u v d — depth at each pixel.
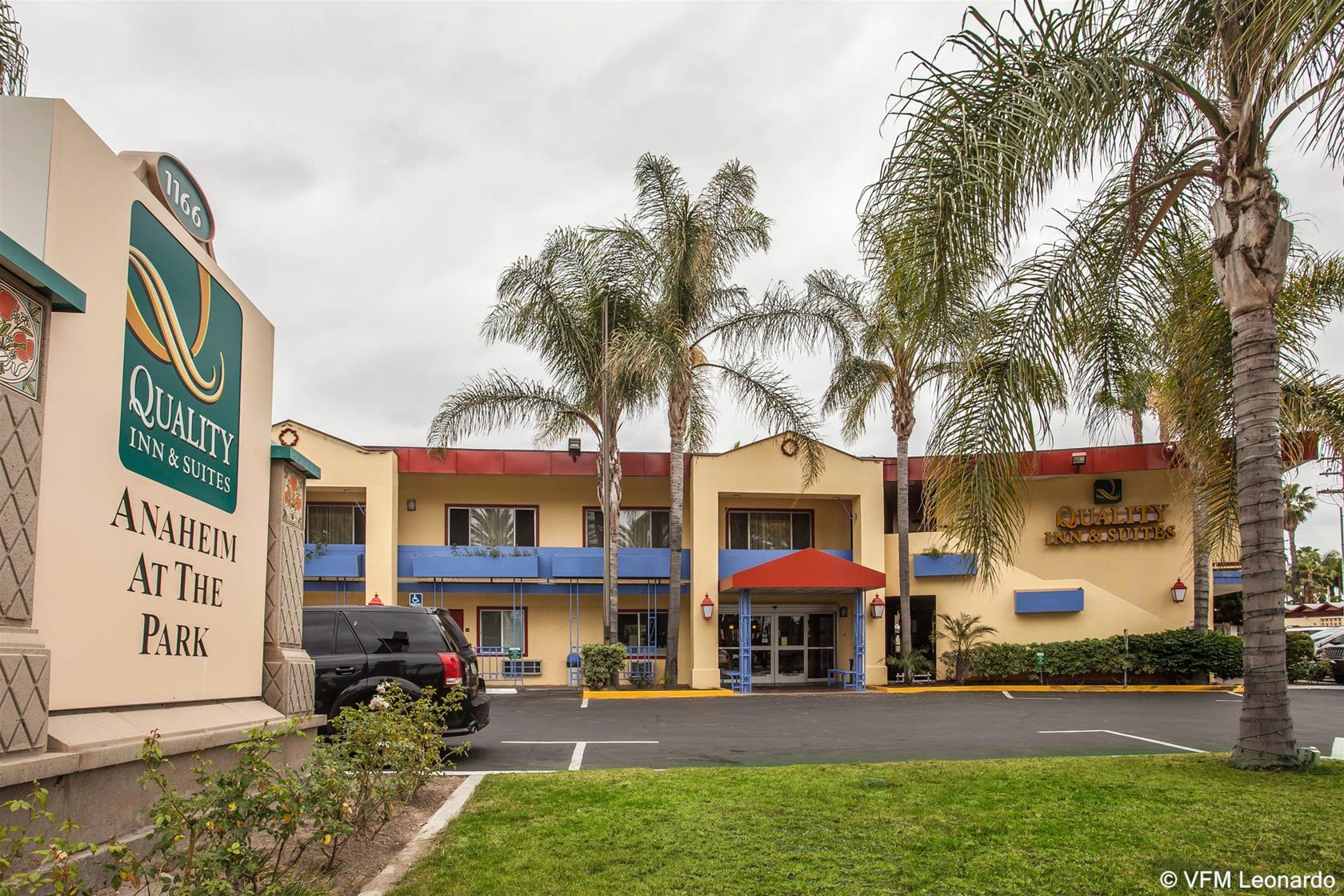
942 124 7.75
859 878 5.52
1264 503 8.72
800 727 14.16
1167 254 10.29
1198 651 23.52
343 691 10.49
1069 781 8.04
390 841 6.64
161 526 6.13
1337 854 5.75
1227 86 8.80
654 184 23.00
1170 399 11.61
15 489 4.38
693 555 25.00
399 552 25.52
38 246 4.85
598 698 20.83
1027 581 24.92
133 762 5.35
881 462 25.83
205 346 6.95
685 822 6.85
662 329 22.73
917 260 7.78
